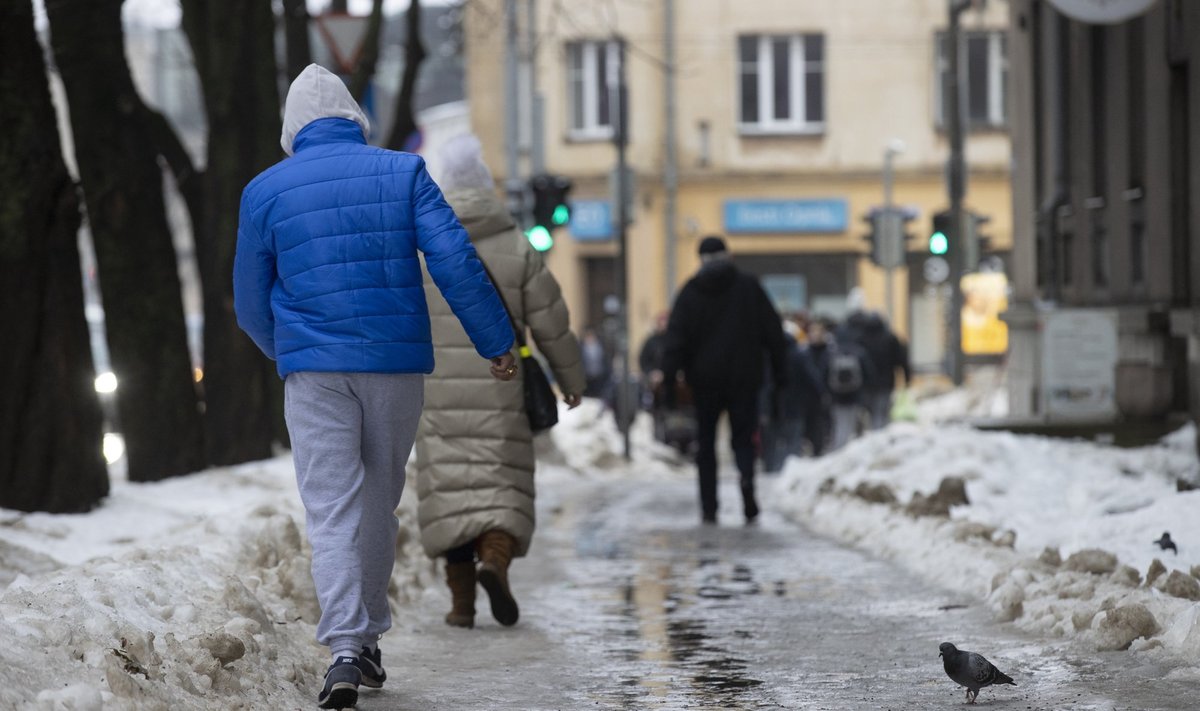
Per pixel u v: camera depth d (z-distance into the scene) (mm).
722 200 105375
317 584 14828
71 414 27766
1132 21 41750
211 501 31750
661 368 36844
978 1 92688
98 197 35031
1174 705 14578
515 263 20797
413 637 20219
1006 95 105250
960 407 85000
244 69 38906
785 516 38688
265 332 15773
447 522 20719
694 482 56906
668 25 104500
